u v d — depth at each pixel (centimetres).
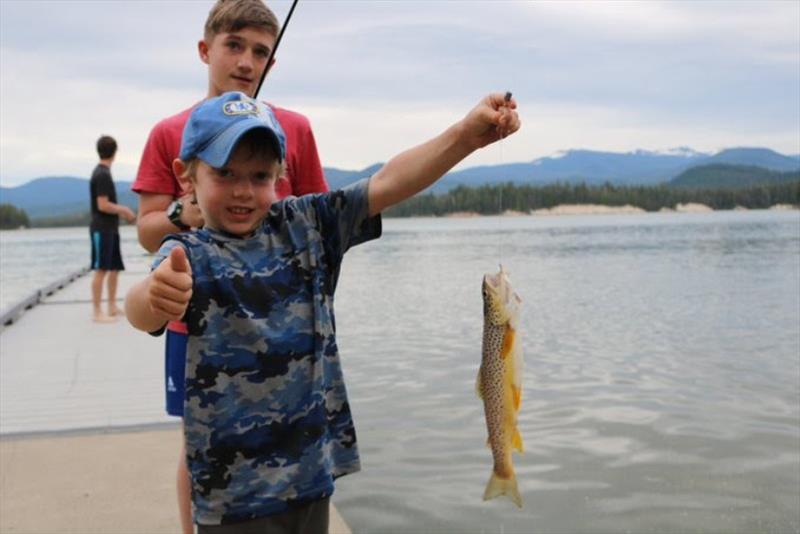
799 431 716
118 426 589
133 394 696
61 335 1031
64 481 479
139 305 251
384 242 4966
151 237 356
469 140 278
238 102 263
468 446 673
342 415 270
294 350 260
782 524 510
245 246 265
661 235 5150
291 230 272
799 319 1427
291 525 256
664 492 566
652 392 877
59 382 752
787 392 872
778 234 4922
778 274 2277
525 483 588
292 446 255
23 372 801
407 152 284
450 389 889
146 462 512
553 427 735
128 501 446
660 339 1240
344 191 282
